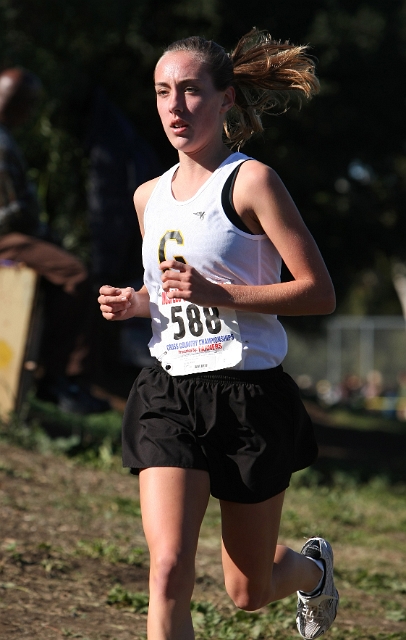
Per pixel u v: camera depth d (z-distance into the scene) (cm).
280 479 888
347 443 4791
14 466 2056
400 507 2683
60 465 2202
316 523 2148
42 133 3325
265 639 1222
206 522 1947
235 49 976
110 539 1625
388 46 5200
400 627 1370
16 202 2236
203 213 877
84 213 3759
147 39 4678
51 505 1795
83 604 1257
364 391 9819
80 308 2283
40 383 2334
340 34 5009
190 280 829
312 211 5612
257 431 873
